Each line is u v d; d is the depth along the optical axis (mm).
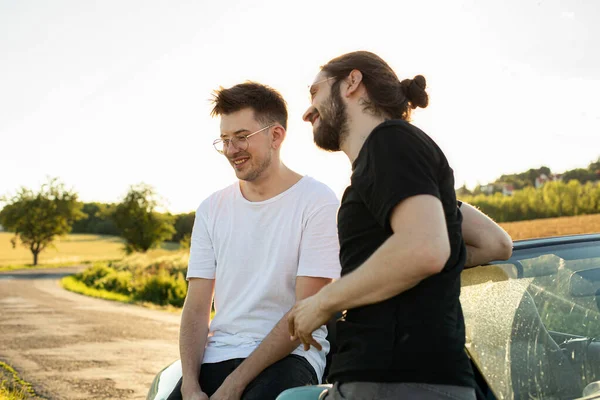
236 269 2828
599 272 2367
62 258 90125
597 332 2223
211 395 2639
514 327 2199
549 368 2146
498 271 2326
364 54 1949
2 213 83875
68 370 7590
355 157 1926
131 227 79375
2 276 49844
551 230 42281
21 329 12039
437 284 1686
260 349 2555
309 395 1983
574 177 56062
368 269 1646
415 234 1580
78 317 14836
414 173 1641
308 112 2020
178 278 24766
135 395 6258
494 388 2051
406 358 1651
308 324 1833
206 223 2979
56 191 84938
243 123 2783
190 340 2840
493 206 55188
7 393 6109
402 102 1911
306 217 2773
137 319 14500
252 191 2906
